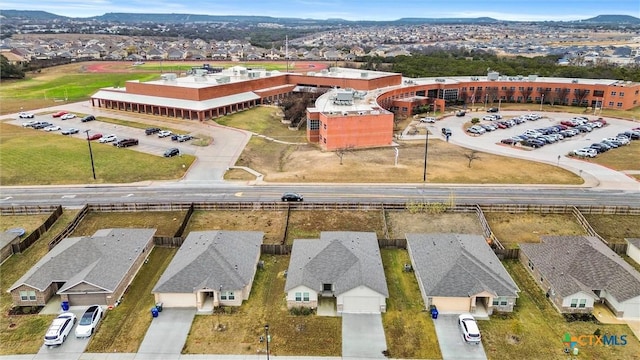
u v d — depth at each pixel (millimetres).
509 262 46750
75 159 79562
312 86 140875
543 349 34875
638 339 35938
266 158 81562
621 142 89812
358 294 38875
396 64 185750
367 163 77188
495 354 34438
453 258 42250
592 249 43062
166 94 118562
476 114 122750
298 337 36312
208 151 84938
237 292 39781
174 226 54906
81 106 131000
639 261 46031
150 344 35562
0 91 153250
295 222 55500
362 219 56188
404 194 63188
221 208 58781
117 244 46344
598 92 128250
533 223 55312
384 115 87812
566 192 64188
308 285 39156
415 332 36812
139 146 88000
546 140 91750
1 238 48688
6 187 67062
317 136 92625
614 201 60844
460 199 61406
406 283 43250
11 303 40844
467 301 38875
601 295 40031
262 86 135000
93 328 36844
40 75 188875
